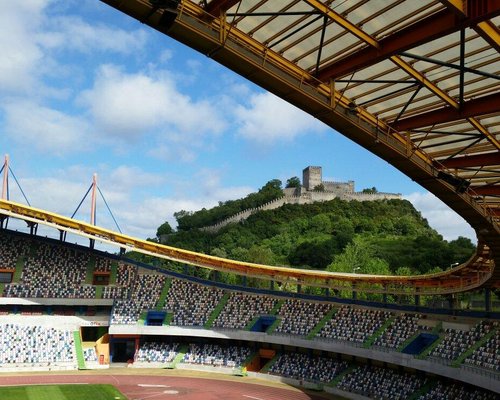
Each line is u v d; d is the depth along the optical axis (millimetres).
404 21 21203
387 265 132125
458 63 23422
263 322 80312
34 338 75625
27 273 84250
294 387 66688
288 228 182000
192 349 81188
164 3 18844
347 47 23828
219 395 61156
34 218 79812
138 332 79375
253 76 23703
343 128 27406
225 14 21203
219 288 88938
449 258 140375
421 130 29062
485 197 37719
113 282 88375
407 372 61219
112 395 59531
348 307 75438
